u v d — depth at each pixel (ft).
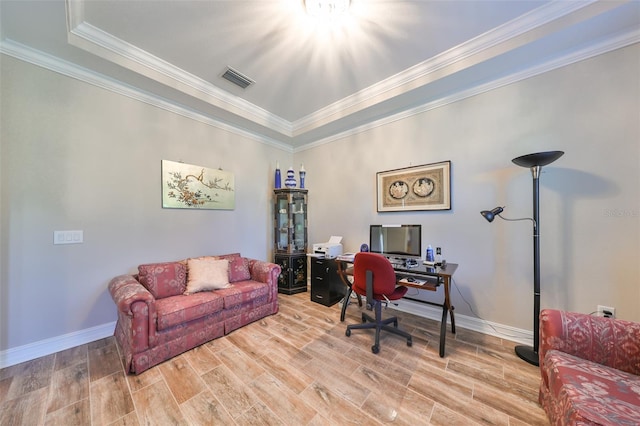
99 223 7.39
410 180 9.43
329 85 8.96
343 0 5.36
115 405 4.74
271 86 9.00
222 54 7.29
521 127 7.17
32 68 6.34
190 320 6.69
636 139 5.75
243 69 8.02
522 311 7.19
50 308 6.59
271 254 12.77
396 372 5.78
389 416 4.53
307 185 13.33
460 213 8.29
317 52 7.20
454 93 8.35
